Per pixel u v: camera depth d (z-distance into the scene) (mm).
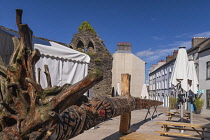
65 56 6137
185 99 8844
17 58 1482
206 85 20781
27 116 1491
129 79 5375
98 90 16594
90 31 17547
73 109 2090
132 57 34906
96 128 7551
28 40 1519
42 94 1507
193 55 24750
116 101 3436
